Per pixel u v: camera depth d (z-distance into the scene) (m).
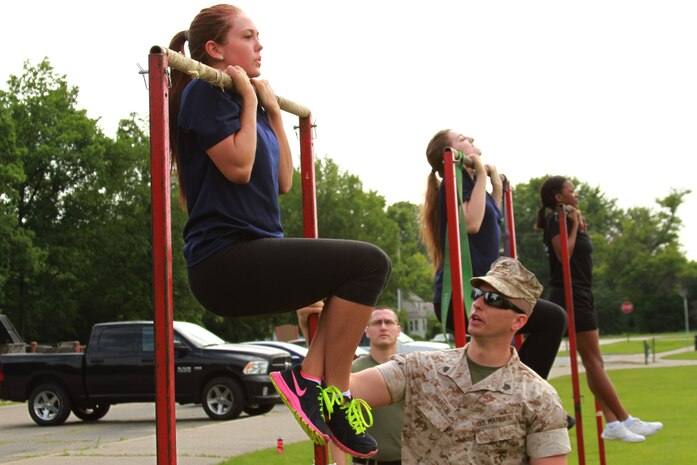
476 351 3.65
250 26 3.15
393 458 5.05
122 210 49.06
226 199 2.84
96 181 47.50
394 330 5.57
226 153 2.76
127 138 50.50
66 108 47.06
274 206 2.96
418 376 3.68
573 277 7.37
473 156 5.38
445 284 4.89
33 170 45.41
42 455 10.55
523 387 3.61
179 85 3.13
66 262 46.69
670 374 24.11
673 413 13.05
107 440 12.55
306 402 2.88
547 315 5.22
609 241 110.81
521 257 98.44
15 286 46.19
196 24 3.14
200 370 15.45
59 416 15.77
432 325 112.06
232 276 2.78
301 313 3.63
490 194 5.72
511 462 3.58
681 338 77.69
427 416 3.63
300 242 2.81
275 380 2.89
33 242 45.88
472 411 3.59
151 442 11.18
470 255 5.39
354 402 2.92
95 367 15.74
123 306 48.91
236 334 55.47
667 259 95.81
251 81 3.19
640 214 100.62
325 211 58.19
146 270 49.22
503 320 3.59
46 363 15.94
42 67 46.38
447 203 4.75
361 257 2.84
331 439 2.92
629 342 69.25
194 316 45.06
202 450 10.16
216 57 3.11
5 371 16.09
